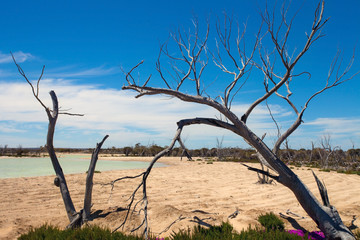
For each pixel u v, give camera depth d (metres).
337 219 5.36
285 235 5.50
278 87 5.73
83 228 5.80
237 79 5.86
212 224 7.18
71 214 7.34
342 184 16.84
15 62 6.41
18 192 13.52
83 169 28.75
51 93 7.31
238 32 6.11
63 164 36.62
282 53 5.31
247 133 5.67
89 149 96.19
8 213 9.25
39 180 18.03
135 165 38.00
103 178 19.12
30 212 9.43
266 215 7.29
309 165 38.34
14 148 65.62
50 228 6.11
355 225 7.27
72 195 12.62
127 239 5.26
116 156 70.19
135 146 78.62
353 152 48.22
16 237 6.59
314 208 5.47
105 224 7.21
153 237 5.79
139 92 5.97
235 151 62.16
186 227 6.85
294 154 48.56
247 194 13.31
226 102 5.82
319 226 5.52
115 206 9.35
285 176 5.57
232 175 23.42
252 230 5.79
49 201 11.44
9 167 29.91
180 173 25.09
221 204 10.69
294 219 7.82
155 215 8.02
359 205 9.99
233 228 6.80
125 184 16.75
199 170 28.62
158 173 24.78
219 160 52.50
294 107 6.73
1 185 15.77
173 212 8.04
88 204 7.46
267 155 5.61
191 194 13.24
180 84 6.01
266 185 16.48
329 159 41.88
